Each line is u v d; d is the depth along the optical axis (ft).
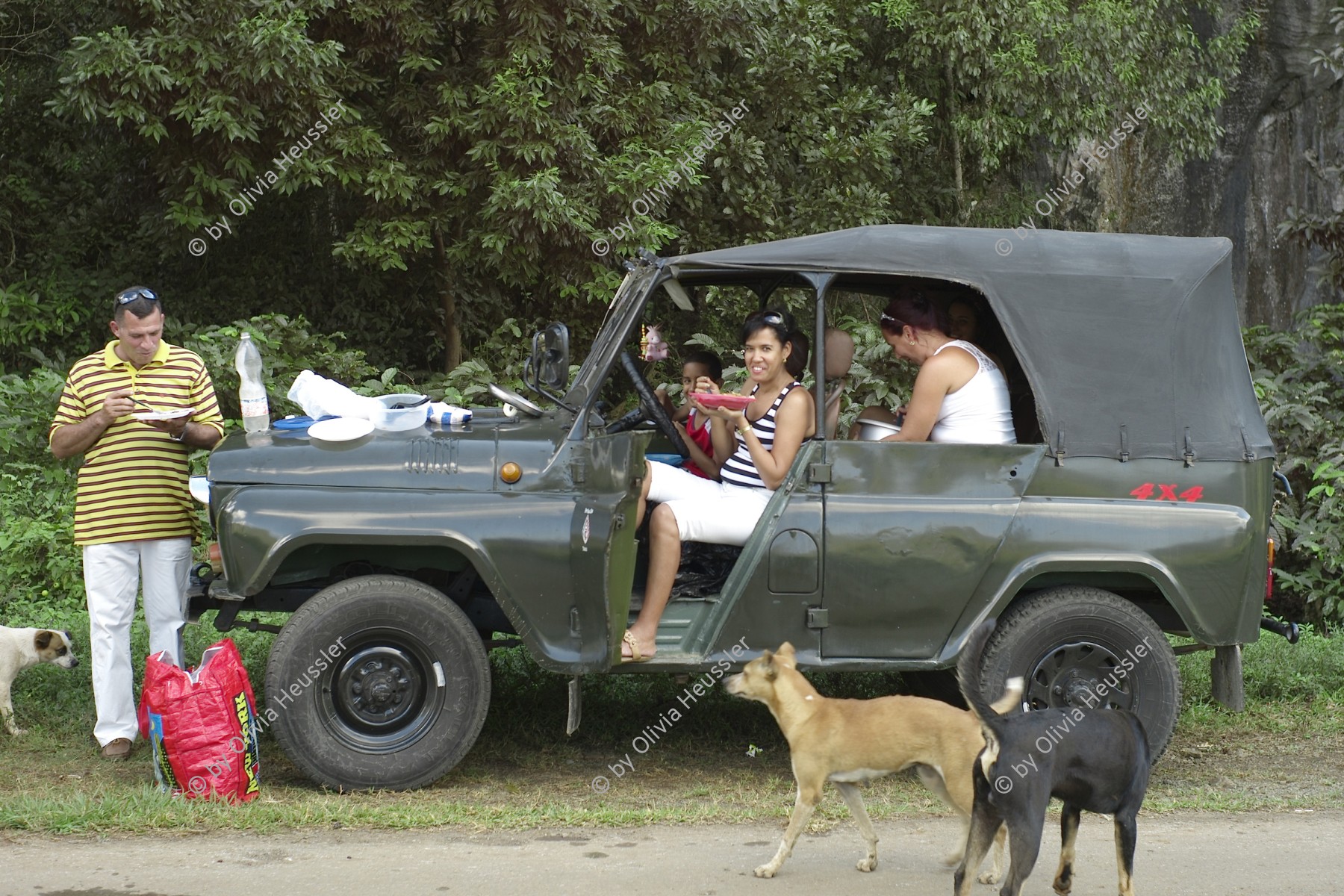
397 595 19.17
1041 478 20.13
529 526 19.17
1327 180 63.00
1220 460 20.51
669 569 19.48
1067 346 20.38
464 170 47.37
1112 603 20.25
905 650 19.80
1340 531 35.42
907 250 20.16
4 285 52.37
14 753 21.62
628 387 23.72
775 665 16.75
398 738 19.40
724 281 23.29
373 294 55.98
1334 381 40.24
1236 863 17.10
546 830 18.12
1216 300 20.88
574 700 19.38
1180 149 61.67
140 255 53.67
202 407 21.52
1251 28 63.87
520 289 55.62
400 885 15.70
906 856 17.31
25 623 29.71
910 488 19.90
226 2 40.65
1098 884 16.31
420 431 20.10
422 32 44.80
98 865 16.17
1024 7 55.57
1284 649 29.19
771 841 17.98
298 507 18.83
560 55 45.37
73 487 35.70
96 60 40.65
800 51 52.54
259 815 17.98
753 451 19.76
